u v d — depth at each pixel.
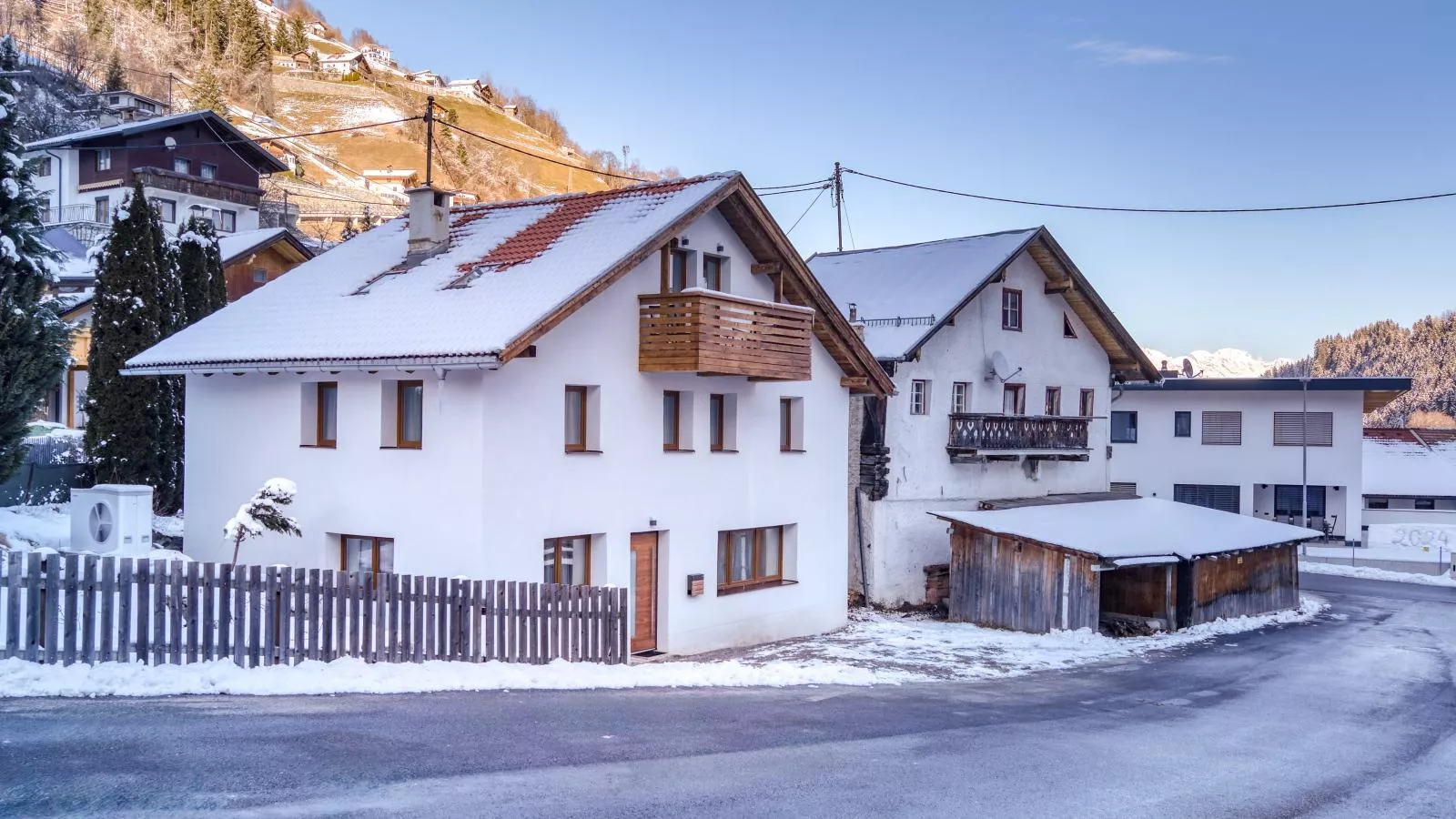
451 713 12.16
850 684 17.34
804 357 22.62
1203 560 28.80
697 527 21.83
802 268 23.34
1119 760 12.28
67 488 24.45
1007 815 9.64
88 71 111.81
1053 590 25.88
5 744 9.79
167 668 12.80
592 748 11.01
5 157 20.27
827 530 25.66
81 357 37.62
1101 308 35.81
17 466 20.33
